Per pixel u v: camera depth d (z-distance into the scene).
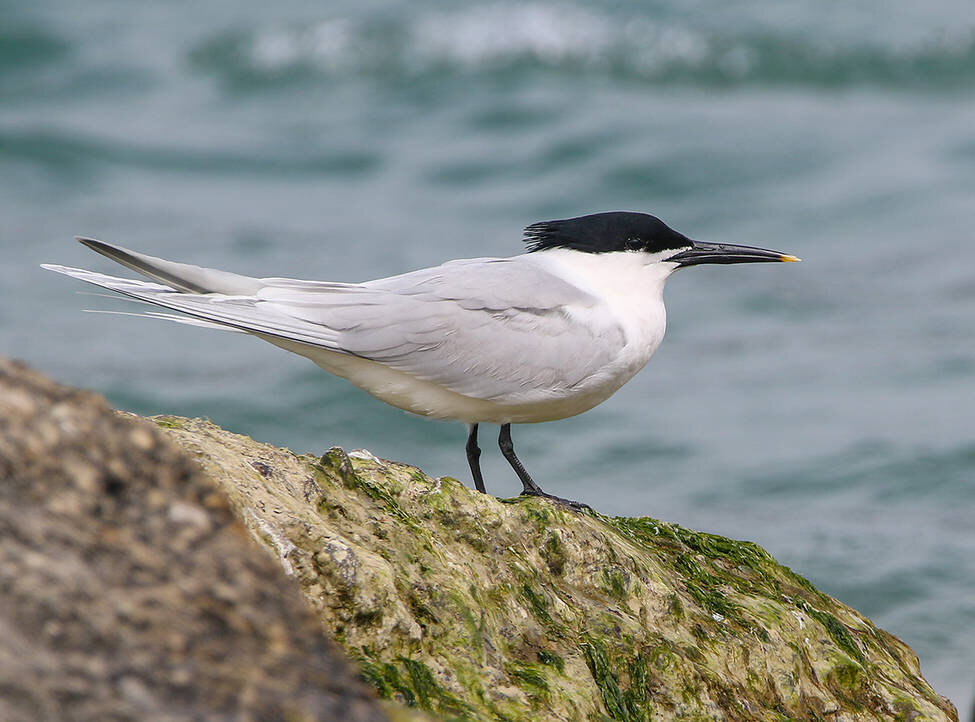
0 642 3.39
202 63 32.78
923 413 16.17
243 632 3.82
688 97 30.25
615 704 6.45
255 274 20.14
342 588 5.72
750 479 14.57
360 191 25.53
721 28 32.59
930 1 34.69
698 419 16.33
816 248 22.28
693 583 7.75
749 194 24.38
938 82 31.38
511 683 6.09
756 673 7.16
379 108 29.91
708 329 19.70
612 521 8.32
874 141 26.64
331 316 8.16
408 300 8.29
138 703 3.47
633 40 32.31
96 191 24.73
